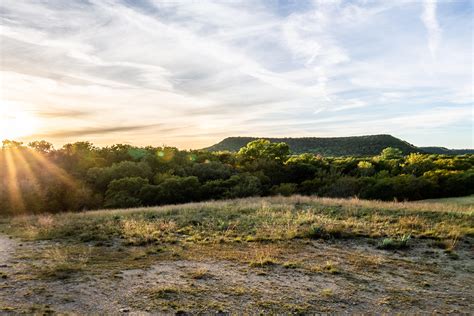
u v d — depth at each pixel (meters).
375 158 73.94
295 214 17.00
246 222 15.09
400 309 6.38
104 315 5.88
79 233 13.29
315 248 10.94
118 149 58.44
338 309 6.33
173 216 17.23
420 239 11.99
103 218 17.17
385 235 12.57
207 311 6.13
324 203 20.86
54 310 6.00
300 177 56.84
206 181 48.12
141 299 6.60
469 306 6.57
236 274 8.23
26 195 30.38
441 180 48.00
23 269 8.34
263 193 49.12
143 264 8.98
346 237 12.38
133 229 13.49
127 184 39.88
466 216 15.02
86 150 53.28
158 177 46.25
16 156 41.41
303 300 6.70
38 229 14.20
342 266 9.02
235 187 43.81
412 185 45.50
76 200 35.16
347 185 46.31
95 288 7.12
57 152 49.25
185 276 8.01
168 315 5.94
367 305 6.53
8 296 6.57
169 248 10.79
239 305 6.41
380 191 45.56
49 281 7.49
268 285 7.50
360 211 17.20
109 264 8.95
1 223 17.47
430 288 7.51
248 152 68.88
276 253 10.23
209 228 13.95
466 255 10.20
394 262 9.47
